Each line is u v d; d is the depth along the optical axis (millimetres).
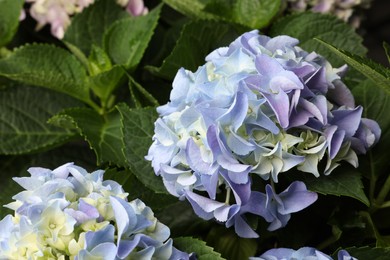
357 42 966
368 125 811
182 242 786
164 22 1081
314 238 874
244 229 791
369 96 872
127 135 844
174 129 778
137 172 828
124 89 999
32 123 995
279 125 762
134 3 1034
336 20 971
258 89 756
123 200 733
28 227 719
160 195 855
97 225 724
